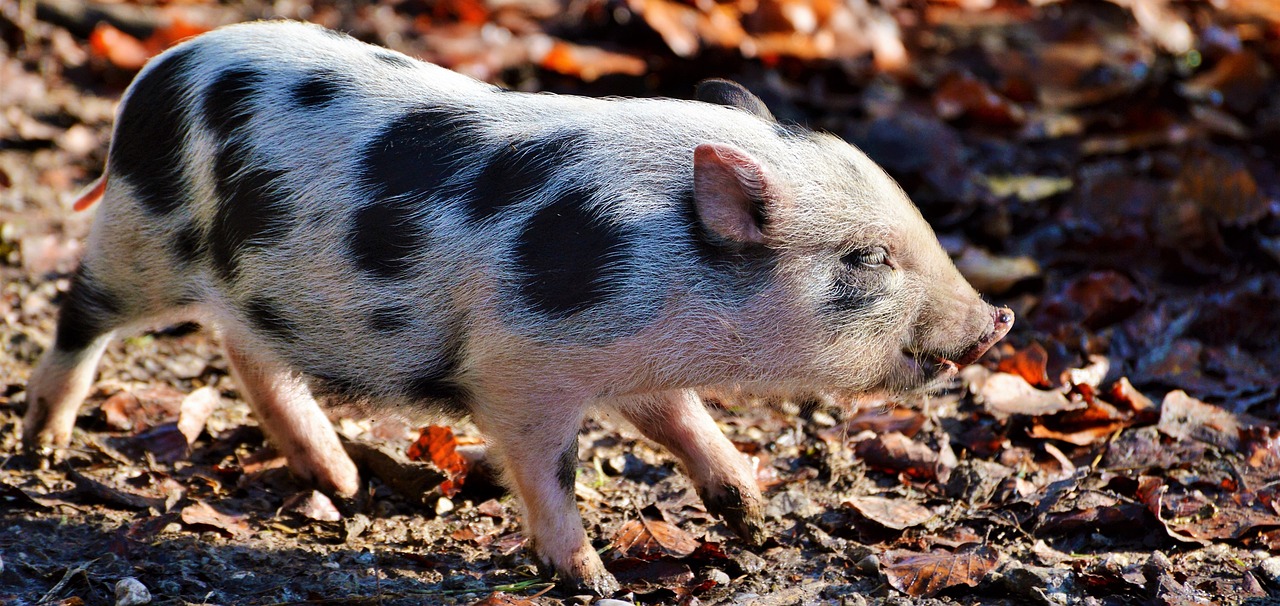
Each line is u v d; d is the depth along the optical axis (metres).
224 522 9.66
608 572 8.88
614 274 8.19
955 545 9.33
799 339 8.60
